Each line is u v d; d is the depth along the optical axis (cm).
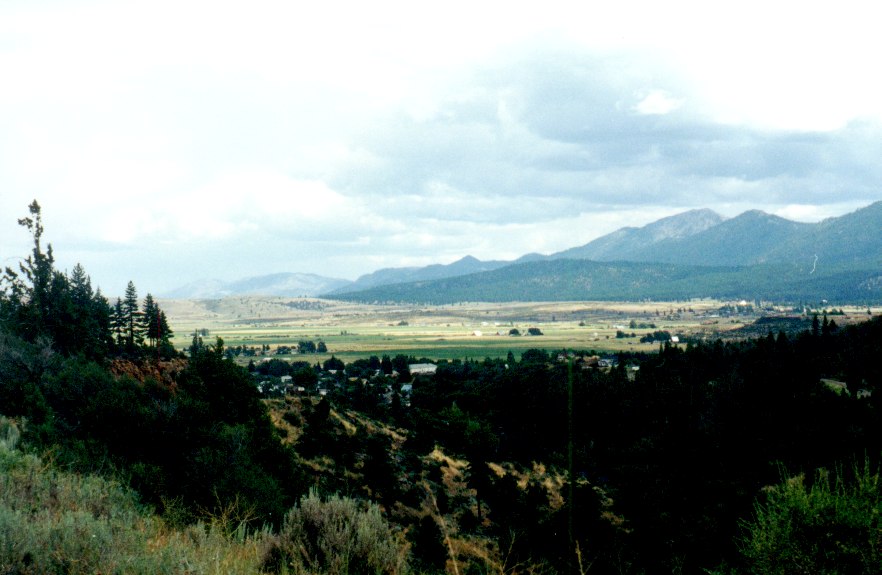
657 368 10794
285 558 656
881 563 593
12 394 1620
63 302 7125
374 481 4516
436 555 2170
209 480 1124
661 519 2602
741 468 3284
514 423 9744
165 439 1355
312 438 5791
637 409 8319
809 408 4069
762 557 655
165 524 795
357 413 9388
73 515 573
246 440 1477
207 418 1523
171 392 2334
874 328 8362
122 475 1073
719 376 9819
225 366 2769
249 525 921
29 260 7312
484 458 6322
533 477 7038
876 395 3778
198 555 587
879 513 602
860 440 2238
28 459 820
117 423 1411
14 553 464
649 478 3519
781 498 671
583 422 8700
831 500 632
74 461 1044
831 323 10306
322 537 686
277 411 7344
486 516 4931
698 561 1858
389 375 17862
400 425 9694
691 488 3072
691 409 6738
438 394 12000
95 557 495
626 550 2400
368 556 682
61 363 2200
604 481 6231
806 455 2481
